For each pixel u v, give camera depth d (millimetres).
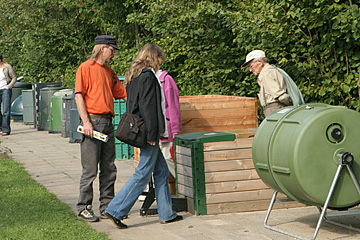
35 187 8117
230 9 12875
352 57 8773
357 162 5215
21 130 17344
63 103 14992
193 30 12484
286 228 5742
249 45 10125
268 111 7059
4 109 16094
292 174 5160
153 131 5844
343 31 8297
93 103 6289
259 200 6566
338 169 5109
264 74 7055
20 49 26547
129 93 6008
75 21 21797
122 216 5980
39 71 23297
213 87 11727
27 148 13008
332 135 5117
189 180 6594
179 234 5637
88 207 6328
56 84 17359
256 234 5543
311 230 5641
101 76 6348
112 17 17312
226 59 11477
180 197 6844
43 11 21781
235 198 6504
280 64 9680
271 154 5434
